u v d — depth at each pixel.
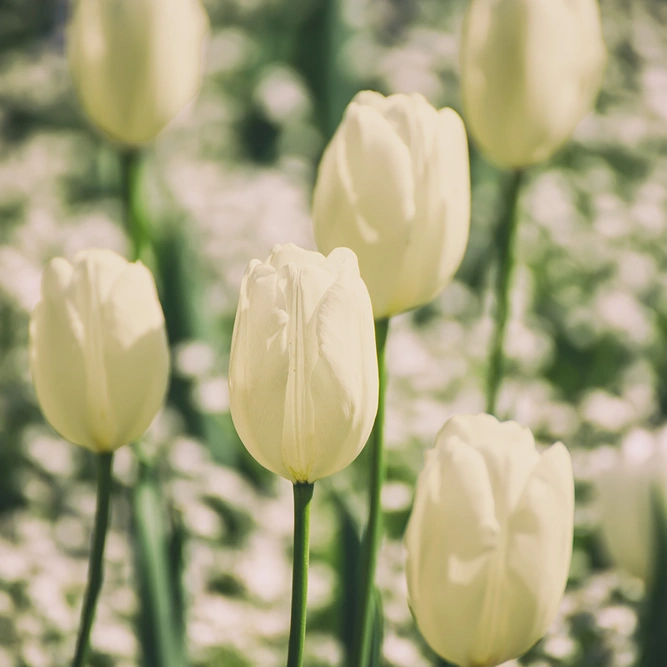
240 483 1.59
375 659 1.02
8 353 1.99
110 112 1.11
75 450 1.83
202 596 1.33
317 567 1.47
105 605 1.37
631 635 1.21
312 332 0.92
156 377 0.99
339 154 0.99
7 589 1.42
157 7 1.09
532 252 2.13
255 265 0.93
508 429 0.94
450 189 0.99
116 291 0.98
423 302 1.00
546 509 0.92
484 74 1.06
